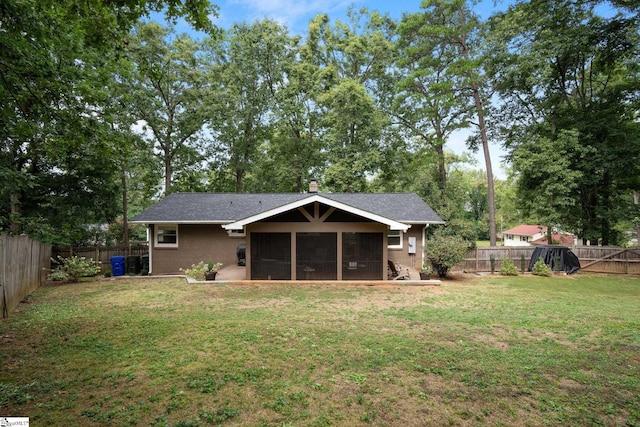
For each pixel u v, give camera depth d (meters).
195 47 22.98
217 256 15.95
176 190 25.14
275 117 25.59
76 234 7.69
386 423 3.63
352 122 23.38
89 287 12.16
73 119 6.25
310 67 25.80
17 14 5.38
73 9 5.22
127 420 3.62
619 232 22.09
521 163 18.72
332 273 12.75
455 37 20.53
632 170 18.59
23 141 6.93
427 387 4.42
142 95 19.95
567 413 3.84
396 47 23.47
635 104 18.20
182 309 8.61
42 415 3.69
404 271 14.04
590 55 18.70
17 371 4.84
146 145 21.92
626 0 15.62
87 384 4.44
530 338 6.41
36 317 7.86
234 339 6.20
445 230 18.42
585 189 20.11
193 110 23.03
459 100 22.58
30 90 5.90
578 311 8.58
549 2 17.75
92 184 17.94
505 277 15.38
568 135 17.89
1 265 7.92
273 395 4.19
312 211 12.76
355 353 5.55
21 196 16.42
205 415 3.73
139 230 31.53
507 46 18.61
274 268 12.77
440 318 7.79
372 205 16.91
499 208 53.38
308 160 27.08
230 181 29.09
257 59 25.45
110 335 6.46
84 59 7.53
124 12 5.25
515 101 21.09
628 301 10.02
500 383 4.54
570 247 18.00
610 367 5.10
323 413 3.81
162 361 5.21
